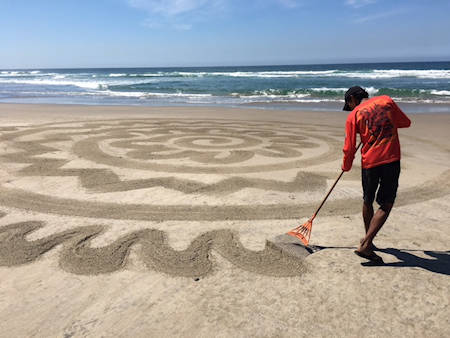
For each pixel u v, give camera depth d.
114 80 50.69
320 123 12.03
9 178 5.59
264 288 2.85
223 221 4.10
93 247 3.48
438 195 4.98
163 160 6.77
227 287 2.87
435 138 9.31
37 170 6.05
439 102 18.88
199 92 28.55
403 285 2.87
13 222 4.00
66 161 6.64
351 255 3.35
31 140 8.57
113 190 5.08
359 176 5.86
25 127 10.55
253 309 2.60
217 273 3.07
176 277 3.00
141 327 2.42
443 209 4.50
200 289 2.84
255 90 28.81
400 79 38.56
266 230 3.89
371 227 3.12
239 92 27.45
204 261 3.26
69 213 4.27
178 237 3.71
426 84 31.28
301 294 2.77
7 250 3.40
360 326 2.42
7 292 2.78
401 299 2.70
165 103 20.28
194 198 4.80
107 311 2.58
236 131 10.22
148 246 3.51
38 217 4.15
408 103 18.69
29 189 5.09
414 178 5.72
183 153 7.36
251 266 3.18
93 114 14.27
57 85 39.53
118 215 4.23
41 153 7.26
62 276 3.00
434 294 2.76
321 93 25.27
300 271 3.09
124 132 9.86
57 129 10.25
